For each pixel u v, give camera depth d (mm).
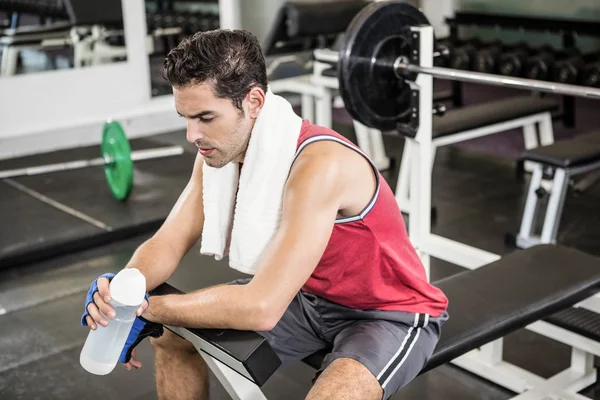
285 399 2061
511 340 2346
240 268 1432
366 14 2018
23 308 2629
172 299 1397
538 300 1704
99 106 4621
